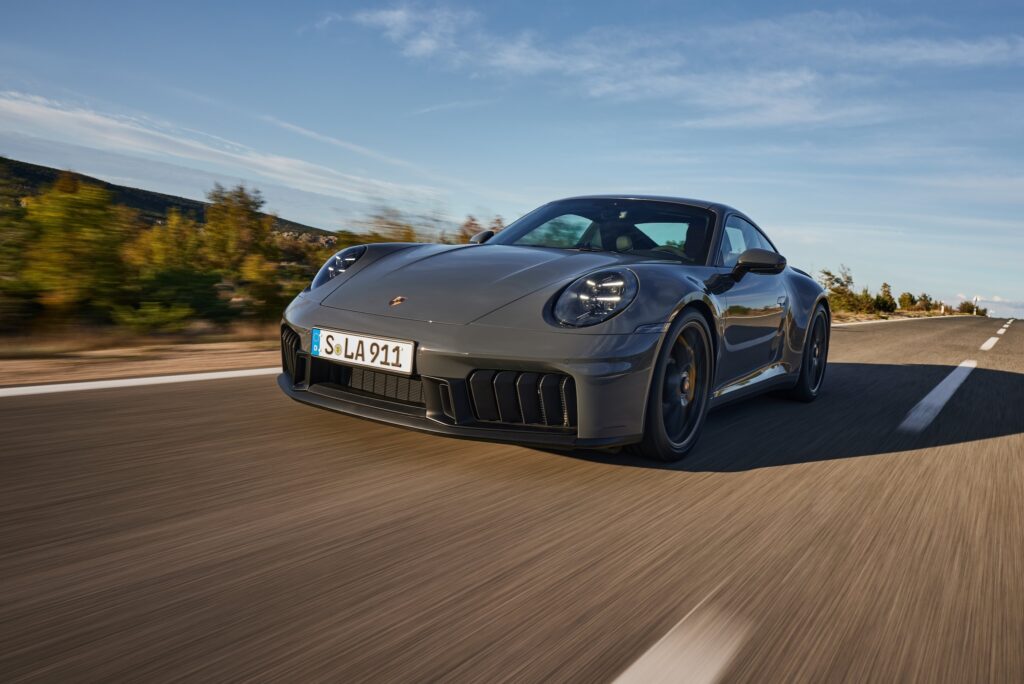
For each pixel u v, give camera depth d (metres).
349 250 3.21
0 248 5.12
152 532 1.80
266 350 5.11
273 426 2.88
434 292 2.61
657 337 2.45
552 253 3.00
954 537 2.10
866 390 4.92
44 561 1.60
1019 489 2.65
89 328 5.33
